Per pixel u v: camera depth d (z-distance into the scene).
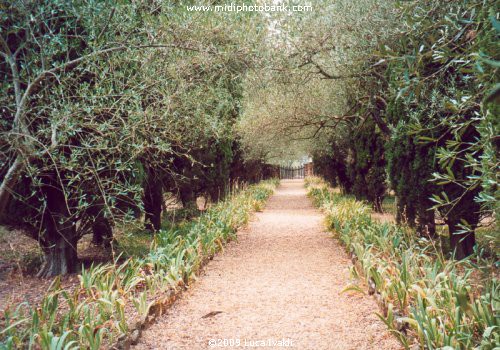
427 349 3.13
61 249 6.45
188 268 5.55
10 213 6.11
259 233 10.01
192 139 7.01
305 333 4.02
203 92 6.00
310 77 8.57
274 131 10.71
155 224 9.55
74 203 6.27
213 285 5.69
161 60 4.86
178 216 11.30
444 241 7.26
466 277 3.64
